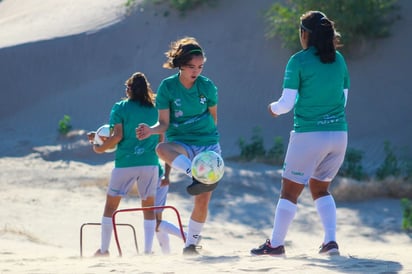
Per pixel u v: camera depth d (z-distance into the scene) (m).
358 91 72.88
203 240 43.19
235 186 55.22
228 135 70.94
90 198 53.75
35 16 98.38
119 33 85.88
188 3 85.56
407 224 46.66
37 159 67.25
